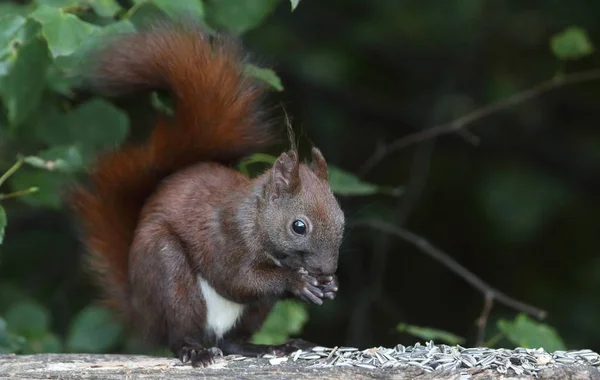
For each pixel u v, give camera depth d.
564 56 10.49
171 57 8.82
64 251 13.05
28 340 9.91
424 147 14.36
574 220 14.63
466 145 14.83
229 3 9.39
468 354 7.30
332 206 8.04
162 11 9.41
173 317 8.05
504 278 14.51
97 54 8.80
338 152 14.35
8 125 10.02
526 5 14.30
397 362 7.27
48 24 8.09
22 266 12.94
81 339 10.12
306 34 14.17
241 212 8.06
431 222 14.71
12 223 13.03
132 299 8.38
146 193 8.85
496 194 14.12
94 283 9.05
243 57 9.19
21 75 8.70
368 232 14.10
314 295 7.88
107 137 9.91
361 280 14.05
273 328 9.81
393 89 14.77
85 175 9.10
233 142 8.88
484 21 14.25
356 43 14.20
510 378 6.98
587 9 14.32
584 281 14.27
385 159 14.66
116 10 8.74
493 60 14.50
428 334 9.19
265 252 8.06
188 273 8.09
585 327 13.91
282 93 13.84
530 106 14.63
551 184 14.30
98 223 8.88
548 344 9.16
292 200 7.98
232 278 8.05
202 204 8.17
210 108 8.82
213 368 7.39
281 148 9.66
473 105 14.50
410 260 14.69
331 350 7.62
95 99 9.95
